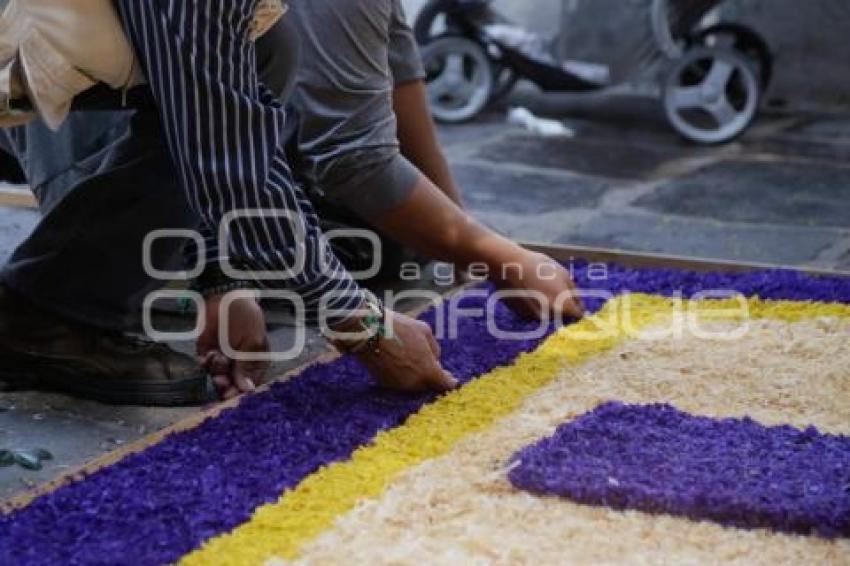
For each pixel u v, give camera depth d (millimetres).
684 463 1921
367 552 1688
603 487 1831
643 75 5246
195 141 1935
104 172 2186
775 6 5465
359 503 1820
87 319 2244
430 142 2826
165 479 1883
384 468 1927
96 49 1926
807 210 3787
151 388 2246
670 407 2131
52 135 2459
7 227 3244
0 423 2164
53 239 2211
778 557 1698
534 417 2133
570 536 1747
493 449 2000
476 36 4988
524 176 4215
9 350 2260
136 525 1742
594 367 2367
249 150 1953
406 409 2164
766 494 1809
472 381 2287
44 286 2227
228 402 2195
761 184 4129
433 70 5070
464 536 1737
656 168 4363
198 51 1893
